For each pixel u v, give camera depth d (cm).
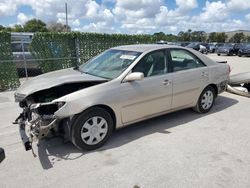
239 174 297
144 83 392
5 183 283
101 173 301
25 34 1068
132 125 452
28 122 342
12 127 457
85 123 343
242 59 2173
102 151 355
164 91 420
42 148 367
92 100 338
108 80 373
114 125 383
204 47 3153
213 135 408
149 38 1277
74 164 322
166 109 439
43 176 296
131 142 383
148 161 327
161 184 279
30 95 364
